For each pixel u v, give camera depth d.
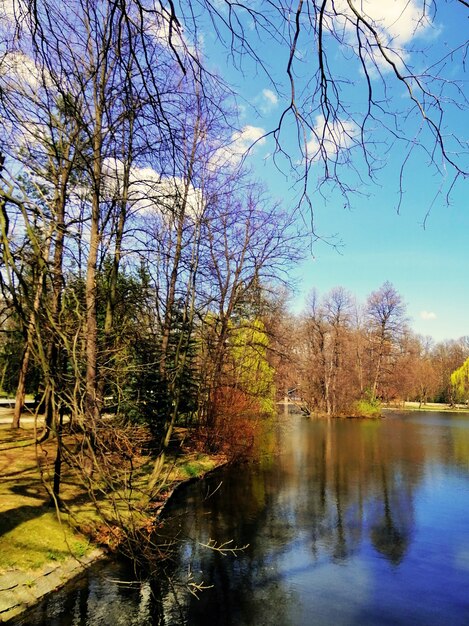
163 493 12.47
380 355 51.94
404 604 7.31
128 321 11.32
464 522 11.49
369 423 39.41
